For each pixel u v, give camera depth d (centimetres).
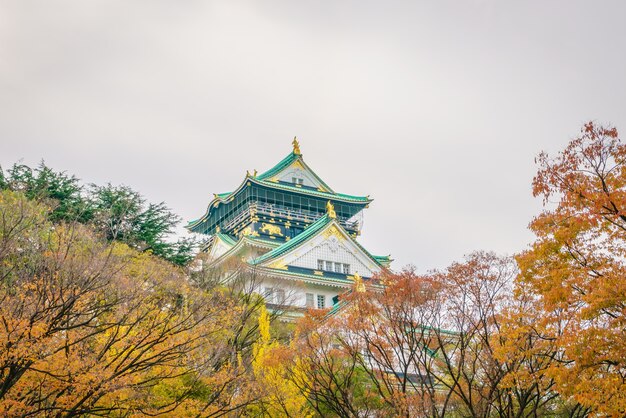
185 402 2466
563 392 2203
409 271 3709
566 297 2194
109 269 2569
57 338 2198
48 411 2197
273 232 8019
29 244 2470
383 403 3559
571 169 2298
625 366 2138
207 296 3053
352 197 9181
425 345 3278
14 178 4422
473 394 3375
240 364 2955
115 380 2145
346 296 3497
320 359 3481
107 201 4819
